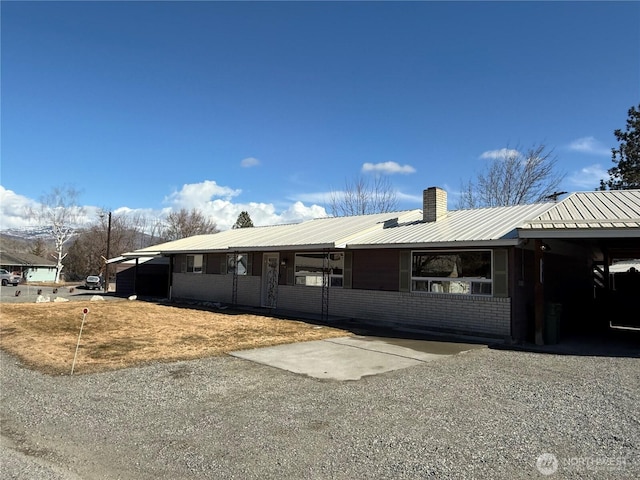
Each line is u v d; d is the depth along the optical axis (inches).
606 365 328.8
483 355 362.6
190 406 219.8
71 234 2301.9
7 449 170.1
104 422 198.4
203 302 844.0
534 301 455.8
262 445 171.8
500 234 447.5
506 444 172.6
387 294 550.9
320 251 637.9
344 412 210.2
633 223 382.3
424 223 610.9
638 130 1141.7
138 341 405.4
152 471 151.3
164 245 1093.8
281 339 421.7
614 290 629.0
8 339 413.1
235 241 842.8
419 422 196.9
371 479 144.3
